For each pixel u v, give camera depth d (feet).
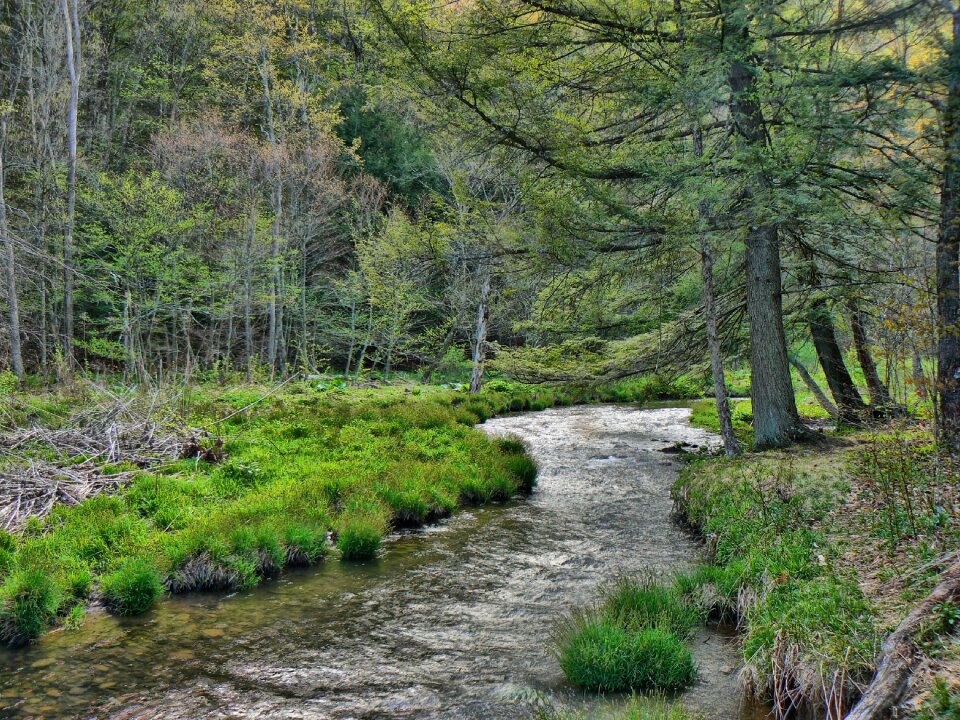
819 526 22.02
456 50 30.42
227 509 26.45
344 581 22.68
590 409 78.69
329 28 92.73
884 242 32.94
